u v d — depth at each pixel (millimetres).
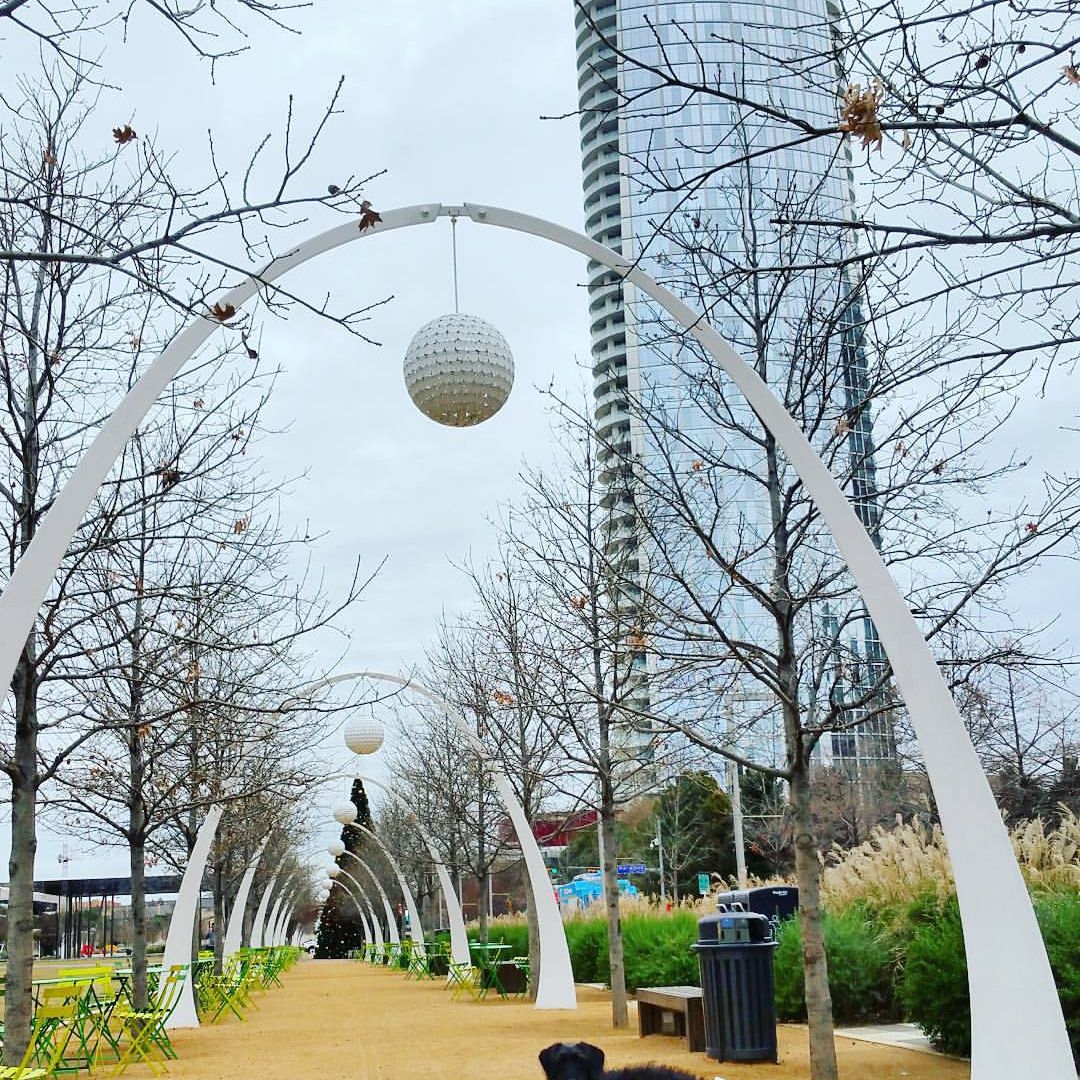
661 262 10344
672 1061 11242
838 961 13414
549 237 8547
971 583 10312
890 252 4848
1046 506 9641
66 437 9789
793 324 11617
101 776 15008
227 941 29906
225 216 4633
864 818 29016
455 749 27953
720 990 11094
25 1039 9062
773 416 7988
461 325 7719
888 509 10031
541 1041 14125
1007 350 5199
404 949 38594
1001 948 6652
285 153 4703
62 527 6938
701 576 13711
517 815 18953
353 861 63719
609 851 15438
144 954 15000
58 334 9914
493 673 21344
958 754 7004
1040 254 5266
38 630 10492
